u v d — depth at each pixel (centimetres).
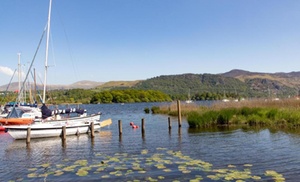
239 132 2367
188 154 1617
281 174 1170
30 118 2933
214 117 2883
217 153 1616
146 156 1583
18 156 1723
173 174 1198
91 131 2433
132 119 4481
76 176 1216
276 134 2183
